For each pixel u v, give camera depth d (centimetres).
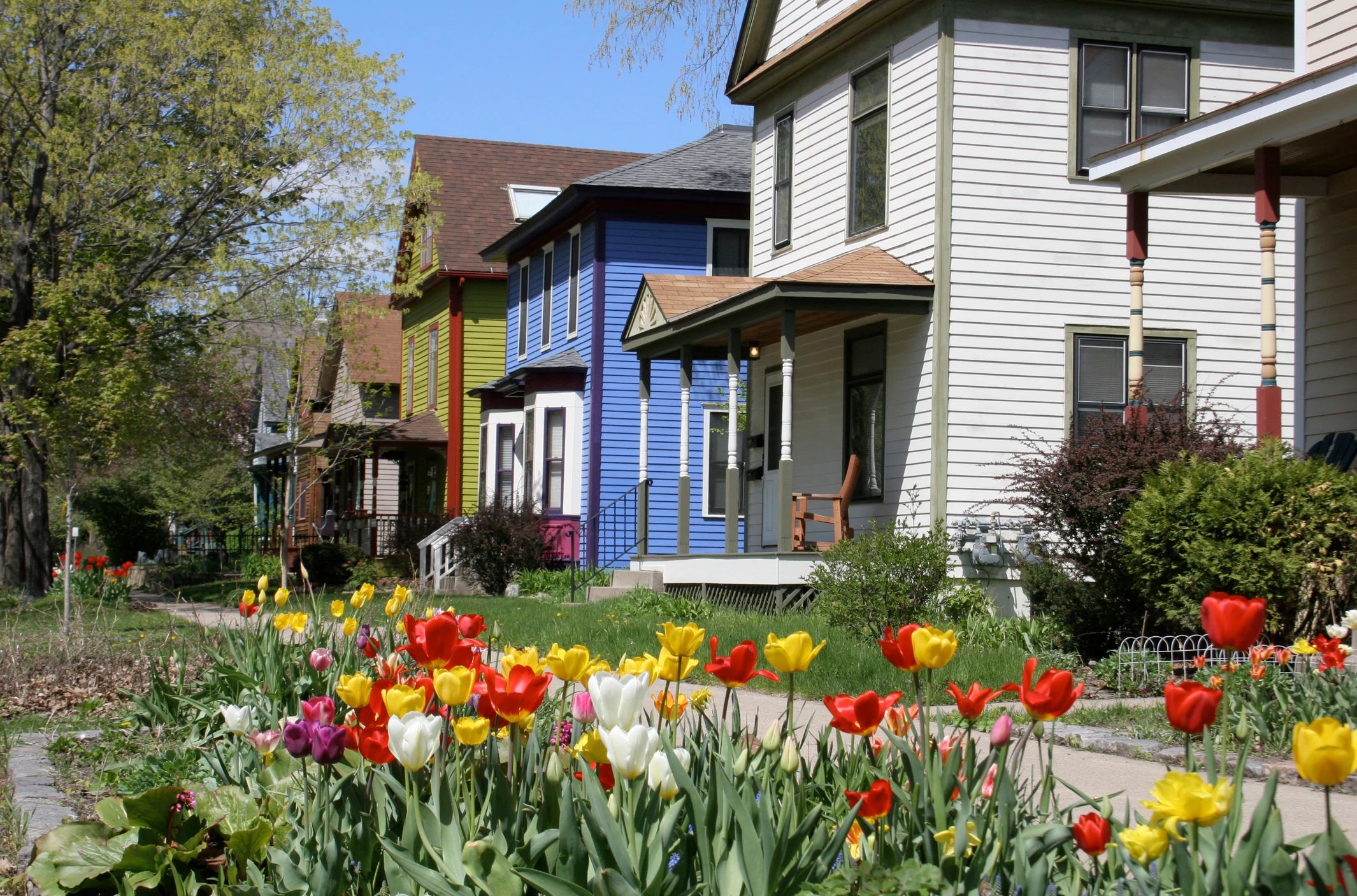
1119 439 1142
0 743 720
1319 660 868
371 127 2117
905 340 1540
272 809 406
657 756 286
